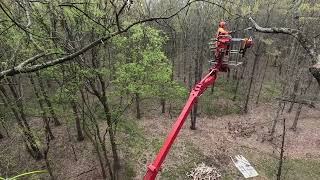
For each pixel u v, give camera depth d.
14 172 18.75
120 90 17.17
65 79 14.73
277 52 32.25
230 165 21.80
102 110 22.41
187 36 26.94
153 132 25.34
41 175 19.94
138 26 16.84
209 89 33.44
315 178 20.64
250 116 28.80
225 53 9.43
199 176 20.38
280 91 33.47
